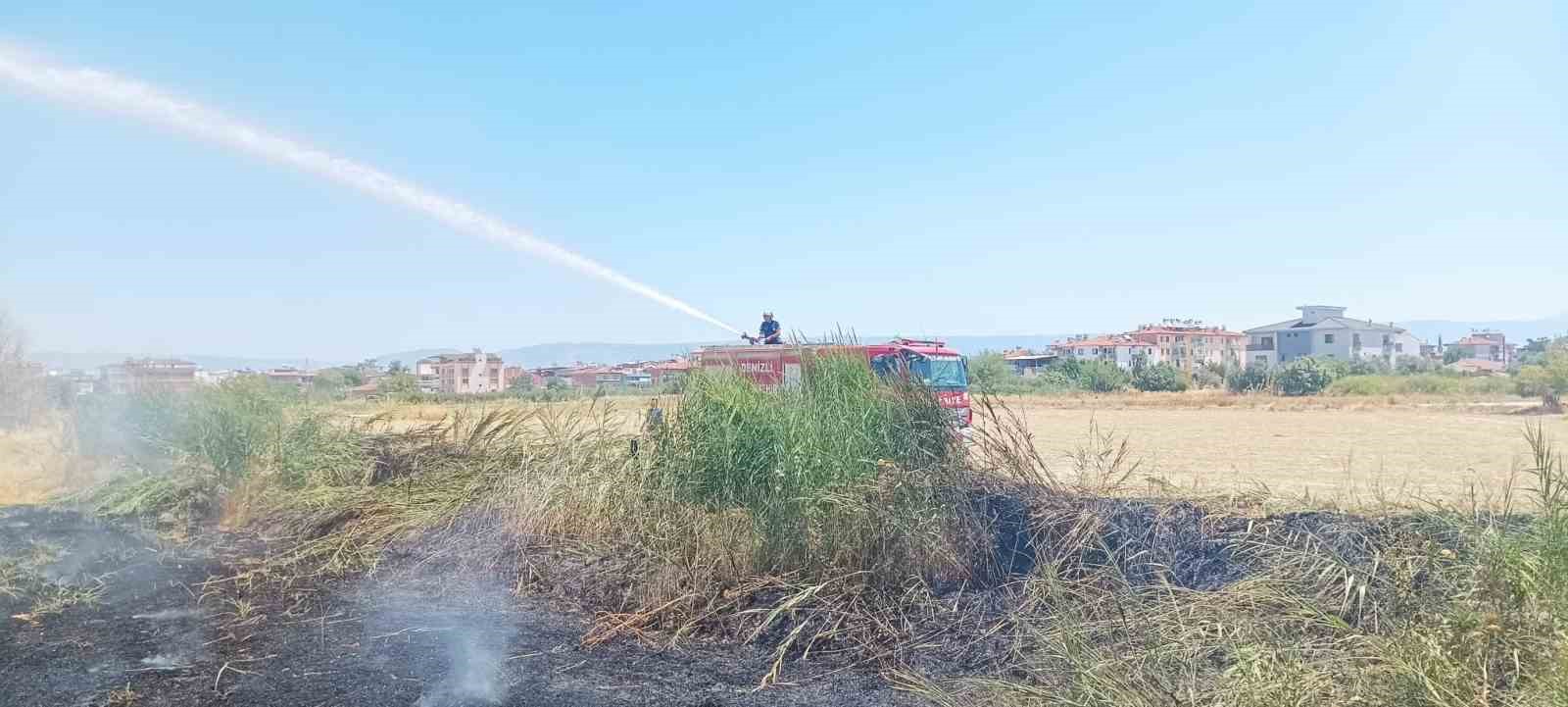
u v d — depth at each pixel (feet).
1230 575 22.11
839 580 22.62
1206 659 16.72
